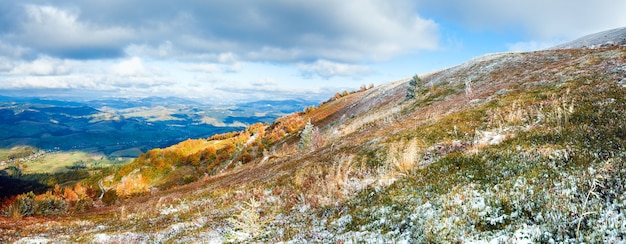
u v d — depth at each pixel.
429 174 16.08
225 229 16.94
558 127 17.09
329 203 17.55
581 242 7.40
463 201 11.26
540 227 8.38
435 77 80.88
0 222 24.08
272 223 16.69
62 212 33.78
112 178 168.38
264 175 33.34
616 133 13.82
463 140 21.00
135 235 18.91
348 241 11.41
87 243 17.86
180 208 26.77
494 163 14.50
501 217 9.56
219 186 34.78
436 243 9.30
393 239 10.49
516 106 25.38
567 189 9.80
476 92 42.50
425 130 26.05
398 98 72.75
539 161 13.01
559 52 56.34
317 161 29.80
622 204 8.14
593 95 21.38
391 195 14.77
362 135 37.91
